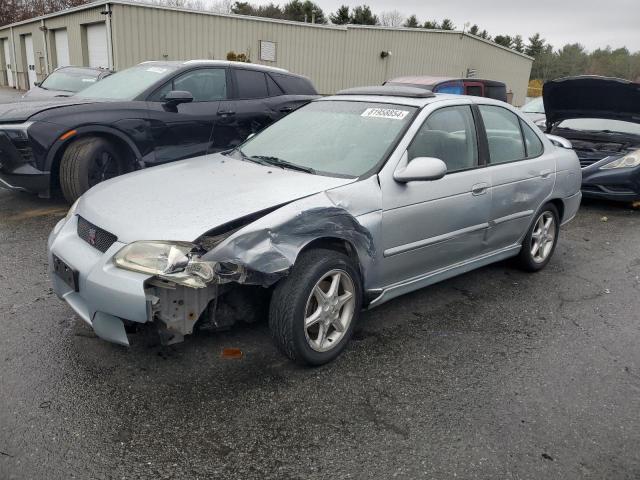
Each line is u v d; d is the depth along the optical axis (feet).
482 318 13.19
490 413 9.36
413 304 13.82
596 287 15.71
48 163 18.71
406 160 11.73
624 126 26.81
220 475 7.61
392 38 77.56
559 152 16.70
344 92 14.80
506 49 92.07
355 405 9.37
